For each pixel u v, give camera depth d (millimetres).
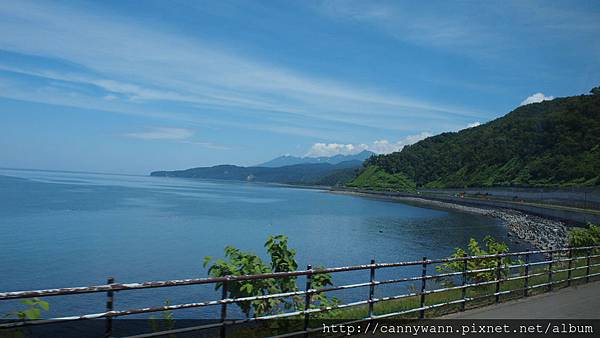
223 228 44531
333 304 7859
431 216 67250
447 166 146375
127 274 23219
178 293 18266
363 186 174375
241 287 6828
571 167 80250
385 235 43344
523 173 94500
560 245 37781
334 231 45438
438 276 8352
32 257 26844
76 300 17016
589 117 91062
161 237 36938
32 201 68562
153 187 160625
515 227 52312
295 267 7688
